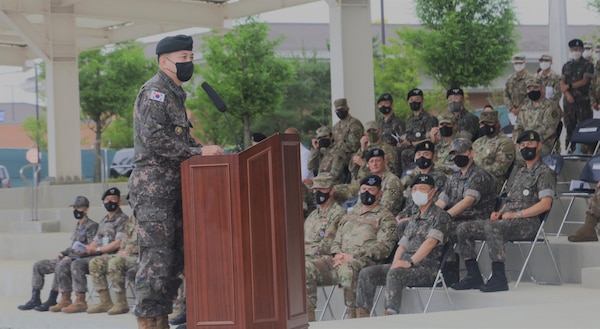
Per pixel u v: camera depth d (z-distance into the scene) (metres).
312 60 45.44
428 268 11.54
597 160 13.95
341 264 12.17
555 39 22.48
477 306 11.54
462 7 34.97
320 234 13.41
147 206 7.09
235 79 39.66
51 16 26.08
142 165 7.12
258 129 44.25
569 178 15.88
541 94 15.73
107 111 42.22
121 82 42.03
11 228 22.50
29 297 17.62
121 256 15.02
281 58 40.81
